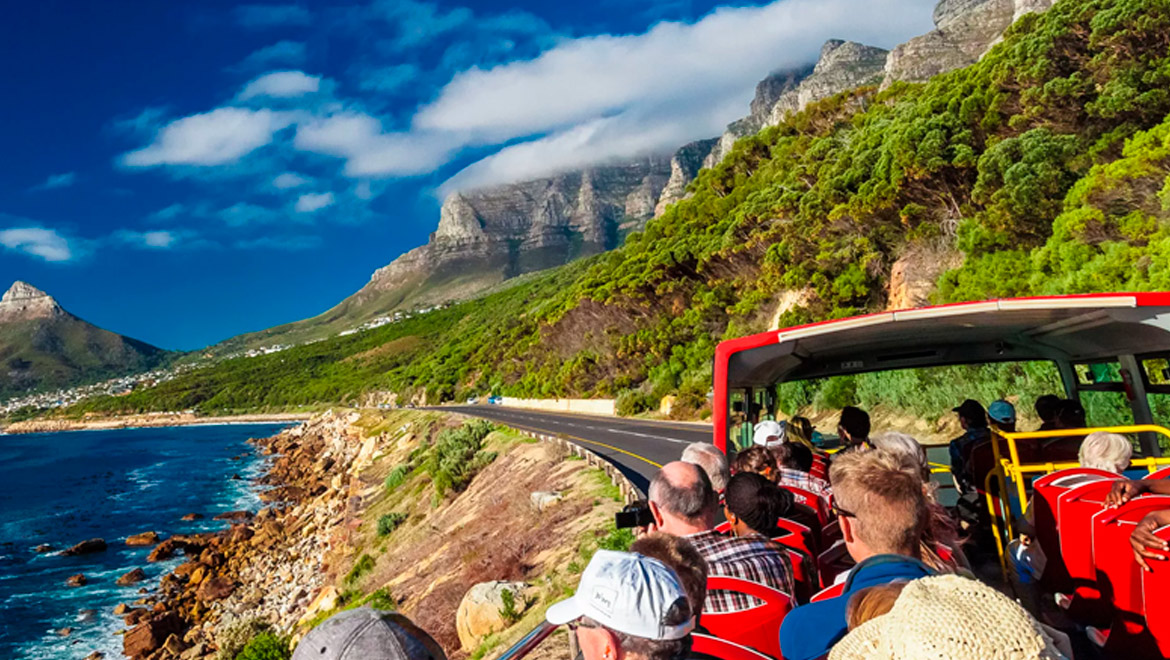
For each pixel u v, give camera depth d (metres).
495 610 11.76
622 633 2.13
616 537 12.01
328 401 195.38
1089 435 4.17
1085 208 24.19
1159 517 3.30
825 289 38.53
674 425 42.03
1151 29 25.06
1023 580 4.28
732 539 3.62
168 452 118.12
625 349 61.34
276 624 26.20
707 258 51.75
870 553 2.84
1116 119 26.83
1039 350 6.22
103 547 44.22
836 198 39.81
